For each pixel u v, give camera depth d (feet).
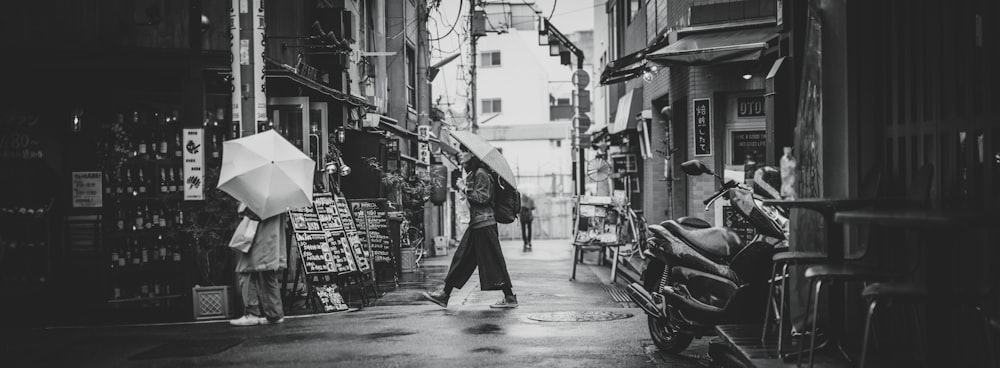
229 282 38.45
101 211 40.65
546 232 141.38
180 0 38.78
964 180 17.08
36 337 31.48
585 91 98.48
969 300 13.61
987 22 16.02
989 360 15.14
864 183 19.24
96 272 40.98
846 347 19.31
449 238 108.17
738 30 50.67
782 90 26.78
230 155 33.58
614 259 52.11
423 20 85.97
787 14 27.22
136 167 40.01
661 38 58.23
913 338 18.78
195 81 37.04
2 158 40.88
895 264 19.29
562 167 177.27
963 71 16.93
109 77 39.93
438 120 103.35
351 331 31.32
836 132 20.79
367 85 68.54
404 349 27.09
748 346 20.20
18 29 38.37
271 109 46.50
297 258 39.86
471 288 49.37
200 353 27.09
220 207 36.83
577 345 27.68
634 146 79.66
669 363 24.72
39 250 40.96
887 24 19.93
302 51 53.52
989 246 16.25
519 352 26.35
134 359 26.32
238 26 37.24
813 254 19.17
